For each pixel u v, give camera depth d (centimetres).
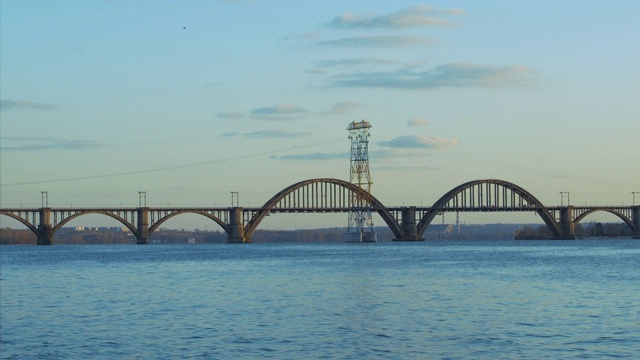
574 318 5928
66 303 7381
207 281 9838
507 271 11344
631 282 9112
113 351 4816
